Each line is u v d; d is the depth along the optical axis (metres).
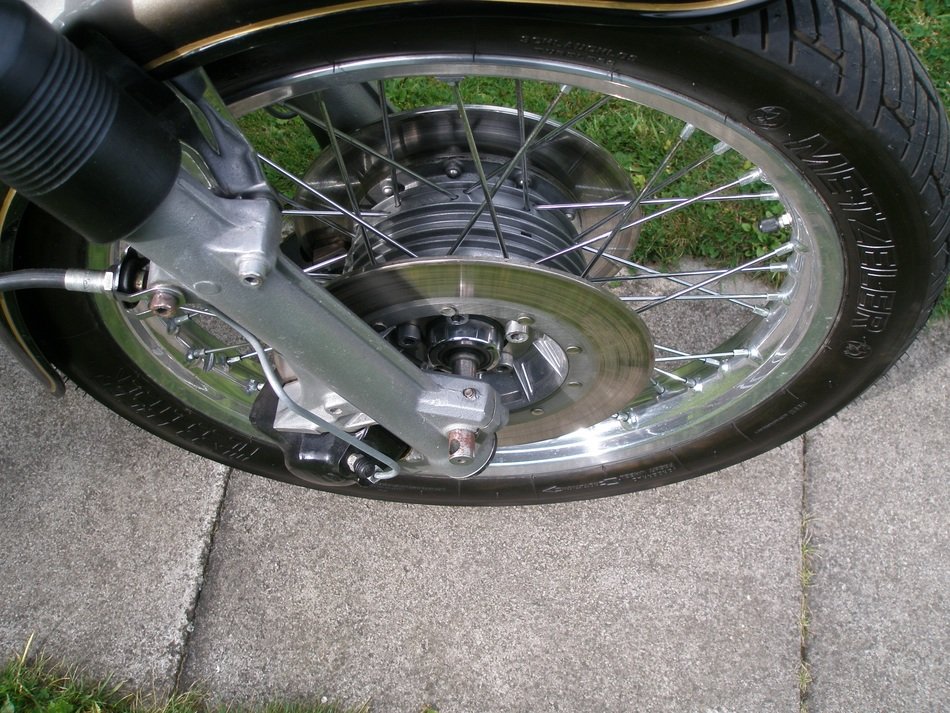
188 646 1.63
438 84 2.08
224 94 0.98
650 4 0.84
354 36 0.92
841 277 1.21
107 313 1.24
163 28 0.84
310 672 1.60
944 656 1.63
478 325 1.25
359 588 1.68
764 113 1.00
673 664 1.62
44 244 1.09
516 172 1.37
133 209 0.80
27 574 1.68
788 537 1.74
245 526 1.74
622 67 0.96
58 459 1.80
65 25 0.82
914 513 1.76
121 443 1.82
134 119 0.78
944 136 1.07
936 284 1.21
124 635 1.63
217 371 1.52
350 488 1.68
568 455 1.62
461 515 1.76
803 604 1.68
